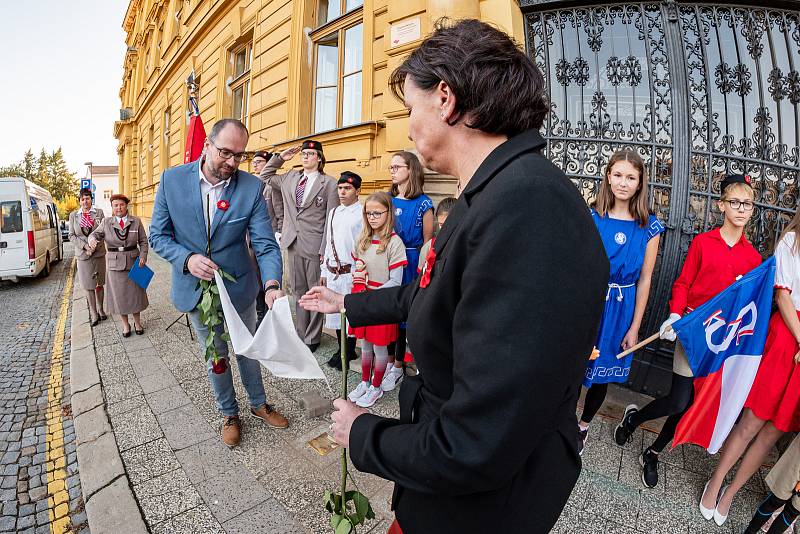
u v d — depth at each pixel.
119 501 2.00
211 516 1.91
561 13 3.16
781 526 1.70
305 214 3.77
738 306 1.94
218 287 2.05
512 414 0.57
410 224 3.17
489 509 0.77
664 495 2.07
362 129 4.38
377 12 4.33
